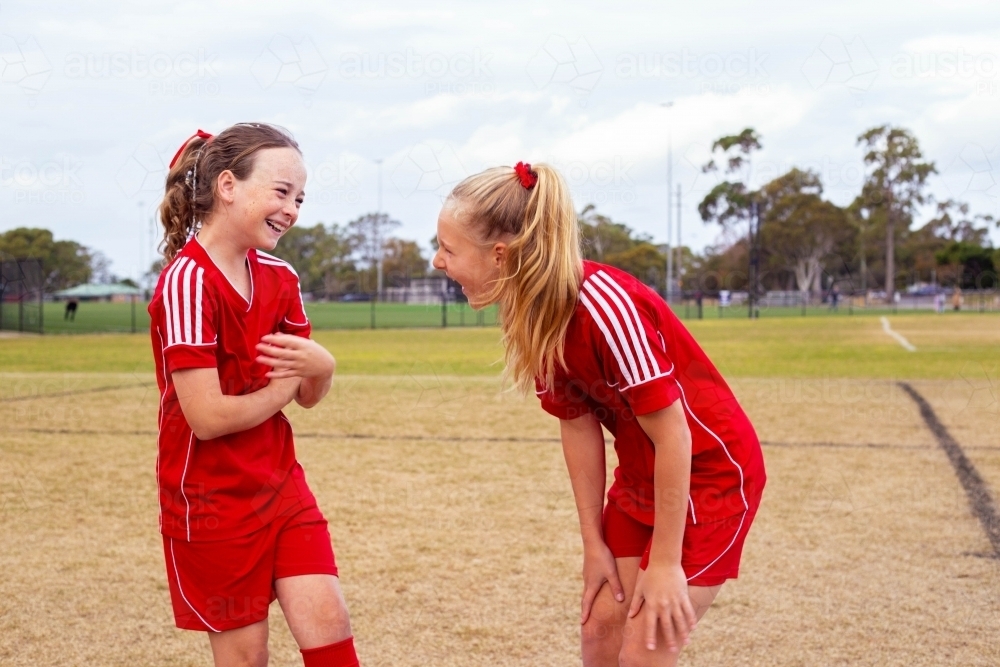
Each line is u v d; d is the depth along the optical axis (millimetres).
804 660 2699
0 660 2695
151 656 2748
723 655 2742
